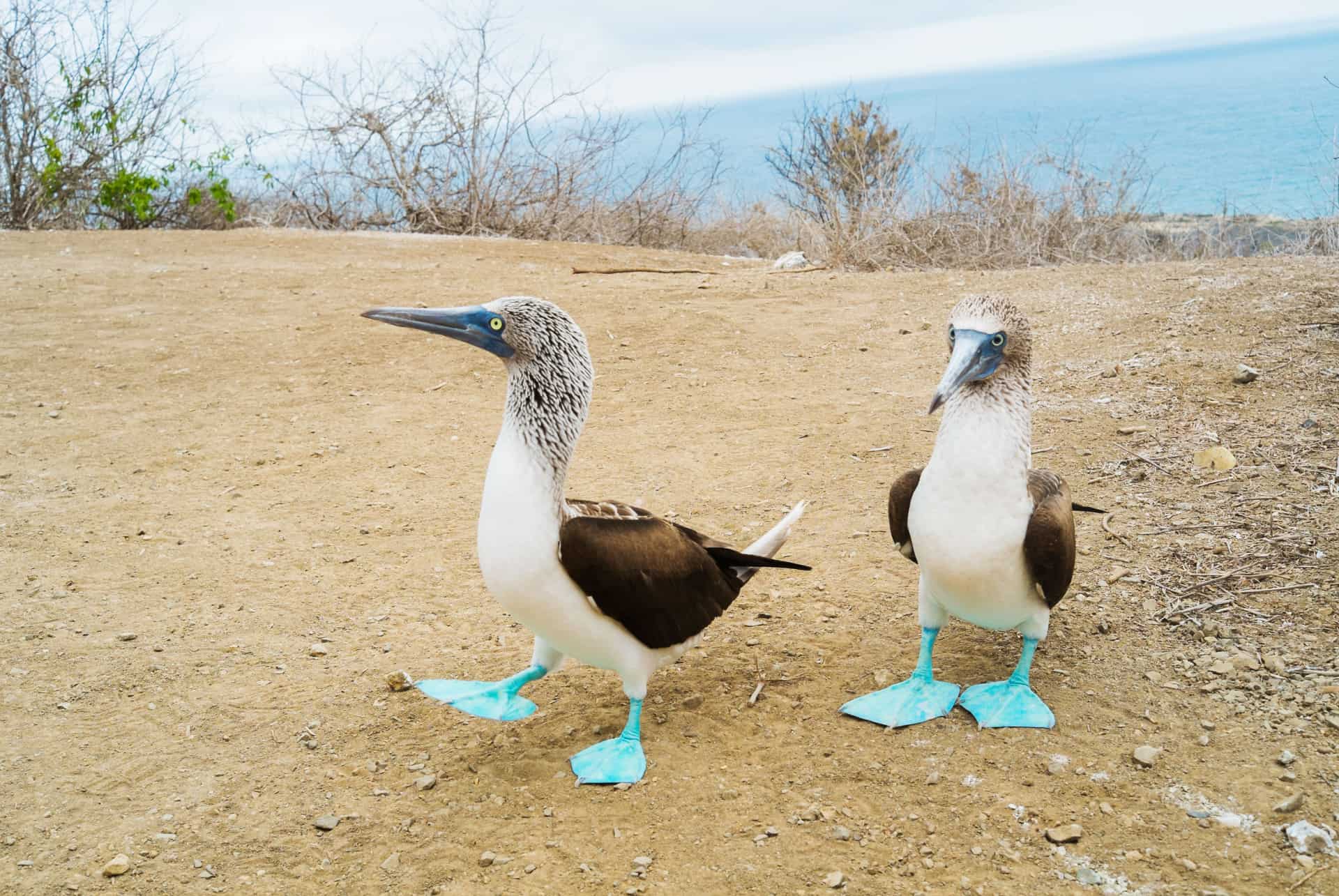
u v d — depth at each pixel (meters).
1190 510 1.25
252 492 1.48
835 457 1.54
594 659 0.89
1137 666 0.99
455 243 3.65
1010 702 0.93
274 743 0.93
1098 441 1.47
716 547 0.94
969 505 0.86
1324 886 0.72
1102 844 0.77
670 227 4.37
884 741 0.91
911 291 2.50
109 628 1.11
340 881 0.77
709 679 1.03
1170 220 3.61
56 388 1.91
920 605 0.97
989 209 3.38
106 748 0.92
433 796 0.86
